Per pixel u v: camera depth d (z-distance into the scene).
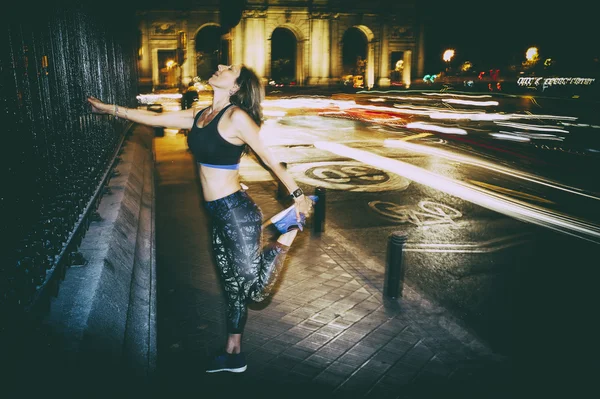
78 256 3.37
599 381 3.40
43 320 2.55
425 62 66.56
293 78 67.50
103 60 6.50
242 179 9.91
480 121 23.59
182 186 8.95
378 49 63.47
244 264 3.00
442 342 3.88
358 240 6.43
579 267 5.62
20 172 2.59
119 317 3.09
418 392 3.22
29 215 2.69
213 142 2.78
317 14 59.16
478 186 9.66
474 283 5.15
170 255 5.50
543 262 5.76
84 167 4.36
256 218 2.99
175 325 3.96
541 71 56.91
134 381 2.72
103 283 3.18
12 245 2.43
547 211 7.95
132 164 7.94
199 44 70.50
